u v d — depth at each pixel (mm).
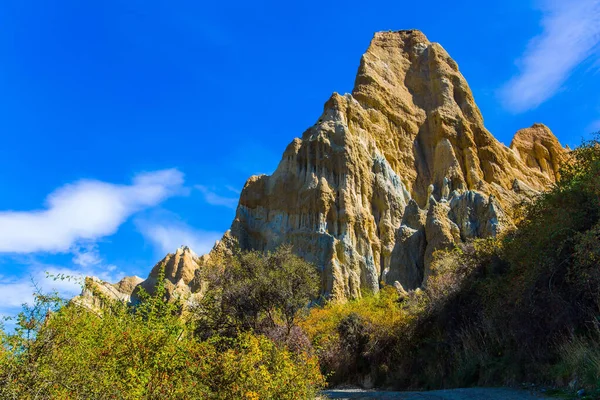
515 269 15617
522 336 14281
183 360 8859
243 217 85812
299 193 81812
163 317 10008
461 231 54719
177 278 82062
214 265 22719
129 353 8445
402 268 60000
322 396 14617
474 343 17609
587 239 11625
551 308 13211
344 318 27688
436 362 19672
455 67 107500
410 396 13703
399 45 115688
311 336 27828
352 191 79938
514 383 13805
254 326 20594
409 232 62906
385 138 92812
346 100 92312
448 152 89062
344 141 84062
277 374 10305
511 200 63375
